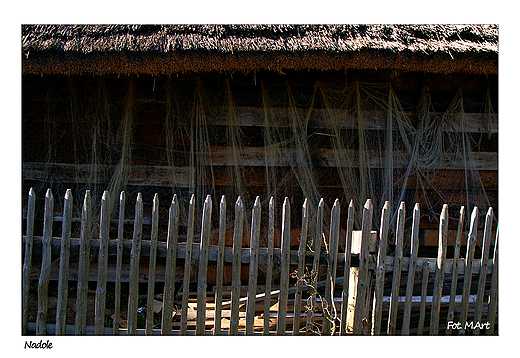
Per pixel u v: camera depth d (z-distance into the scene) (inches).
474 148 181.9
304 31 155.3
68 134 175.8
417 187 181.8
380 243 124.1
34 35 147.7
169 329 125.2
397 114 180.1
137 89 175.9
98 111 175.6
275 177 179.9
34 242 125.8
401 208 125.1
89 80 174.2
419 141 180.5
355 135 180.2
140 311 157.0
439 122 180.4
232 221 179.8
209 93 176.9
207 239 123.6
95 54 144.0
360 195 181.0
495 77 179.3
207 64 147.6
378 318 126.0
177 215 123.4
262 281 181.6
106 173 176.6
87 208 122.3
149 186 177.6
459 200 182.7
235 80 176.4
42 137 175.0
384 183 181.0
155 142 177.5
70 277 176.4
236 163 178.7
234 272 124.2
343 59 149.2
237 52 145.9
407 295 128.3
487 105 180.2
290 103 177.9
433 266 129.4
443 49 148.8
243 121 177.6
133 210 177.5
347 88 178.5
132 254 122.8
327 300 126.6
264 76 177.2
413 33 156.9
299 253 124.9
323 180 180.4
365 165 180.4
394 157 180.9
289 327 152.7
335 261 124.5
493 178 182.5
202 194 178.7
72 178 176.2
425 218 182.5
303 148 179.3
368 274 126.8
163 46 144.9
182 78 175.2
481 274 133.5
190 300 168.1
